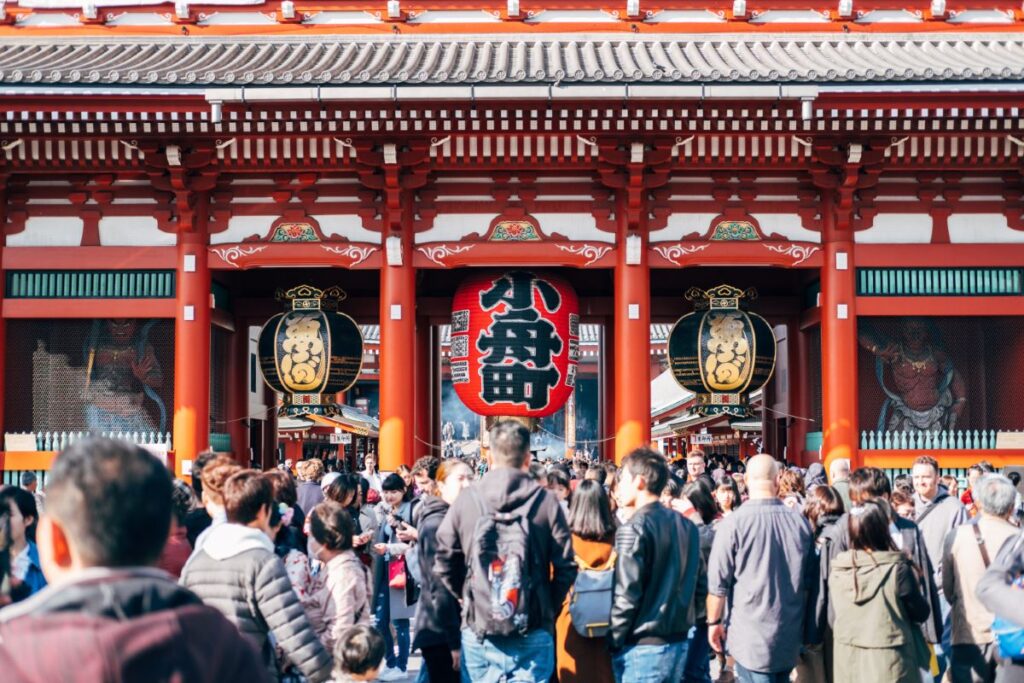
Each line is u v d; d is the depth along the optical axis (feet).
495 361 70.03
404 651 47.01
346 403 160.56
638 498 28.50
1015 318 70.74
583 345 221.66
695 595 29.07
